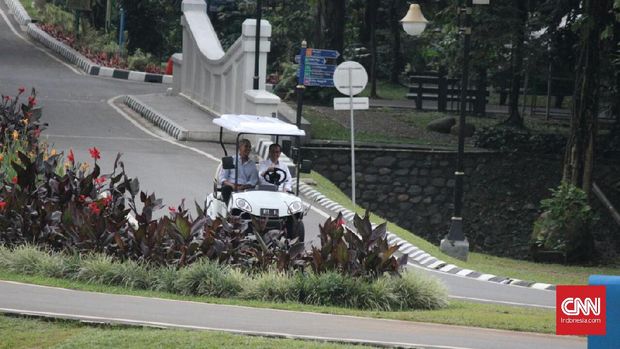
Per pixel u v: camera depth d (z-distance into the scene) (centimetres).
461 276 5394
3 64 11481
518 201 8825
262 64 7800
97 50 12294
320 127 9231
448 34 10012
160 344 2655
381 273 3888
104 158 6975
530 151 9131
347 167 8581
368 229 3962
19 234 4066
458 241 6169
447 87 11369
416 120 10150
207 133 8006
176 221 3919
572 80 11731
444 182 8725
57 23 13725
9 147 5359
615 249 8438
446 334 3073
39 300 3219
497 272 5866
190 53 9550
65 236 4041
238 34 12900
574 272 6962
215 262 3812
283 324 3081
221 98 8500
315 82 7019
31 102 6341
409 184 8669
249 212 4528
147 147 7588
